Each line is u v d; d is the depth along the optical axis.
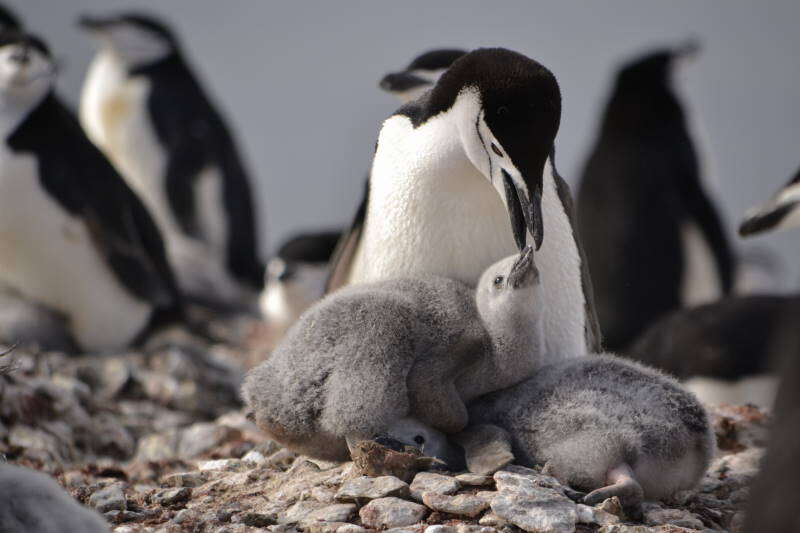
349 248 9.40
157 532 6.83
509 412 7.33
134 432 11.24
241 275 24.59
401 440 7.21
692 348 13.09
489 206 7.82
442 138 7.68
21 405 10.06
